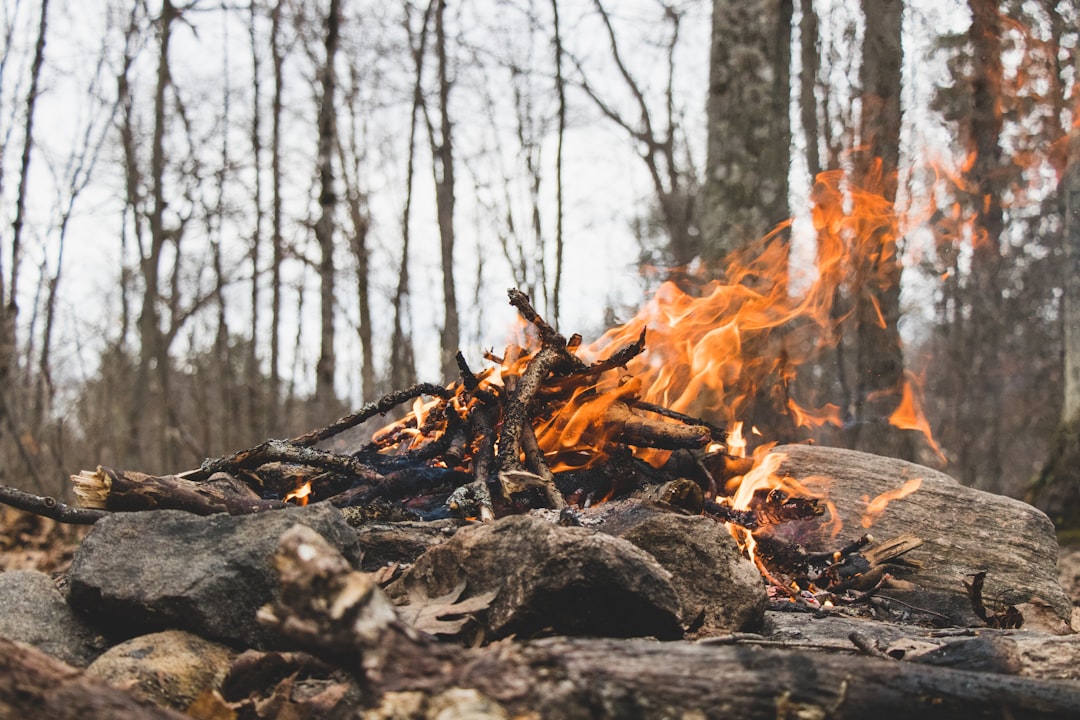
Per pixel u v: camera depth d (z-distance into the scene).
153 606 2.79
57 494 13.88
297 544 1.93
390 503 3.99
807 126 13.84
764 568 4.25
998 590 4.44
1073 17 12.00
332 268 10.59
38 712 1.79
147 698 2.51
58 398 20.50
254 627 2.81
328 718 2.27
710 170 8.09
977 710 2.06
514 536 2.93
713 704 1.98
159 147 15.70
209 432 17.45
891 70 10.92
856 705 2.03
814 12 14.19
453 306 14.78
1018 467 24.23
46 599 3.01
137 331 20.73
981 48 12.33
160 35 15.75
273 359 15.35
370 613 1.93
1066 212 10.24
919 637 3.18
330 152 10.41
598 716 1.91
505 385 4.46
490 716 1.85
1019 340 22.03
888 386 10.45
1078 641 2.92
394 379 16.30
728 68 8.05
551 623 2.75
